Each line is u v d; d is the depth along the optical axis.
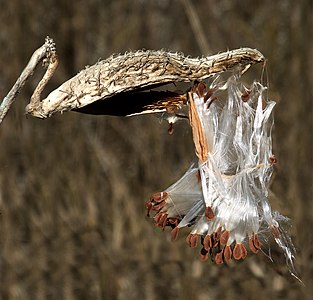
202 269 9.86
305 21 12.29
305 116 11.64
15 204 11.24
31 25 12.78
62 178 11.64
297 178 10.87
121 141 11.81
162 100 3.12
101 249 10.64
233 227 3.14
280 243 3.22
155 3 12.84
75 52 12.79
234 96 3.20
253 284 9.36
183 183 3.30
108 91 2.95
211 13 12.51
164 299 10.08
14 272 10.62
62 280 10.57
